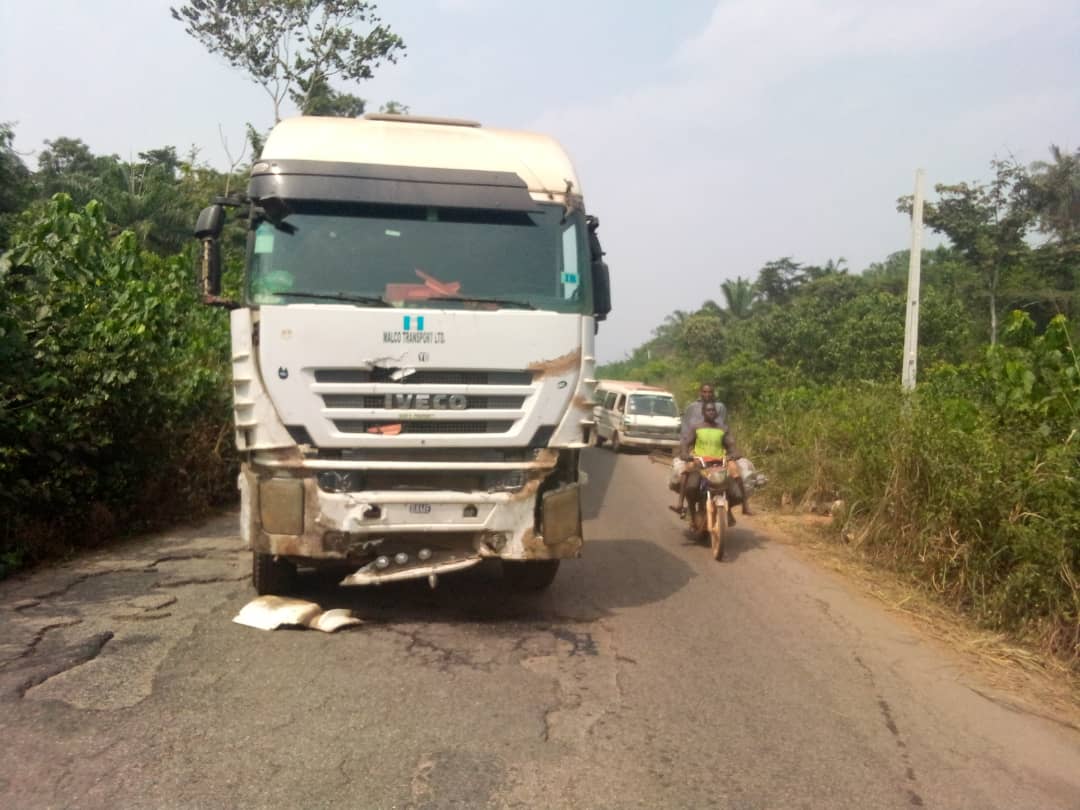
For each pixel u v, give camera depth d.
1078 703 5.18
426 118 6.74
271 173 5.96
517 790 3.68
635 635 6.00
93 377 8.10
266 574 6.20
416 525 5.61
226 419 10.97
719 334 51.78
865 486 9.55
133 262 10.09
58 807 3.38
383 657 5.25
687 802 3.66
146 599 6.28
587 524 10.87
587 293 6.18
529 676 5.05
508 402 5.77
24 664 4.85
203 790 3.55
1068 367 8.10
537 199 6.23
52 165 33.19
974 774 4.10
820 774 3.99
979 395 9.51
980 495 7.16
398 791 3.62
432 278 5.90
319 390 5.53
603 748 4.14
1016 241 31.48
